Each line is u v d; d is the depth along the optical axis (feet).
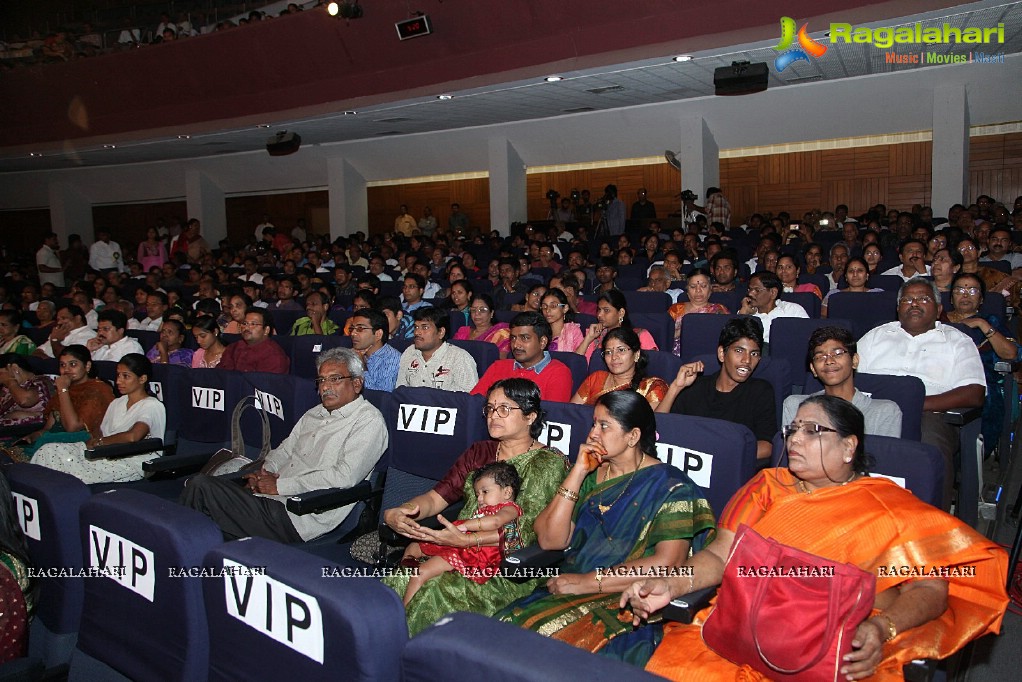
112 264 52.70
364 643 4.78
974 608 6.69
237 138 47.19
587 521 8.42
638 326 18.51
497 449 9.83
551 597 7.77
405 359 15.94
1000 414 14.02
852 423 7.19
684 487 8.05
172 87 44.98
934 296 13.11
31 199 63.21
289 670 5.24
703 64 32.01
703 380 11.92
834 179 45.88
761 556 6.50
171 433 14.85
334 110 40.32
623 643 7.35
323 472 11.12
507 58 34.60
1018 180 41.24
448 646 4.40
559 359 14.79
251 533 10.52
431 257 38.81
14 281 40.50
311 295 23.20
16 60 49.11
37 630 7.77
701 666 6.77
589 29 32.22
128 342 20.20
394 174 53.62
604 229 44.29
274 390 13.16
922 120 38.11
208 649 6.14
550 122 45.24
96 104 47.85
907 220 30.76
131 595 6.55
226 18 44.52
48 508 7.47
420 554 9.03
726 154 48.42
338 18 37.17
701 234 35.88
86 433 15.14
